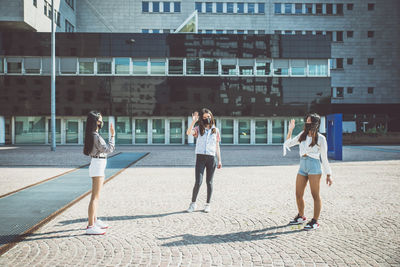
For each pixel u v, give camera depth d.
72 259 3.74
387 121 39.84
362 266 3.56
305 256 3.85
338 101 40.25
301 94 30.66
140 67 30.16
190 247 4.15
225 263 3.65
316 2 39.03
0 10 26.97
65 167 12.87
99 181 4.72
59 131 30.09
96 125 4.69
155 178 10.09
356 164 13.90
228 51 30.42
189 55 30.22
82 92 29.81
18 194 7.53
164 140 30.61
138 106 30.02
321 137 4.89
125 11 37.25
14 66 29.45
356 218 5.48
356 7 39.62
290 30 38.78
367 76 40.16
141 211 5.99
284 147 5.32
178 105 30.20
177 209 6.14
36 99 29.50
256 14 38.25
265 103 30.56
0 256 3.82
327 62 30.86
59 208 6.19
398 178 9.91
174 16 37.44
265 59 30.72
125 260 3.72
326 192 7.71
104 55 29.83
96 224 4.89
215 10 37.94
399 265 3.59
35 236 4.57
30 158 16.48
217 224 5.15
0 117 29.47
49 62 29.52
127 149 23.97
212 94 30.34
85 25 37.38
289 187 8.47
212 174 6.02
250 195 7.43
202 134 6.00
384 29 39.97
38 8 29.42
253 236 4.58
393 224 5.13
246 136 31.14
